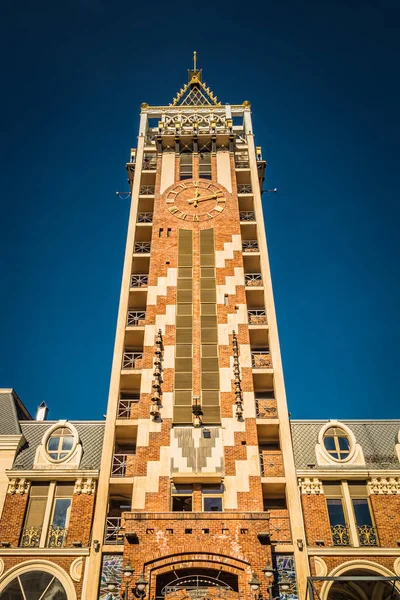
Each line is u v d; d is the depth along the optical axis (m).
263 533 30.11
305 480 33.59
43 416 43.28
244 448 34.06
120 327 39.75
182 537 30.27
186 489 33.03
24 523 32.47
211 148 51.28
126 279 42.50
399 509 32.66
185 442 34.31
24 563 30.58
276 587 29.47
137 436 34.53
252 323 41.28
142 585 28.16
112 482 33.03
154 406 35.69
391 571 30.50
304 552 30.56
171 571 29.62
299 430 36.91
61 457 35.06
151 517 30.83
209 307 40.72
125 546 29.98
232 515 30.92
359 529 32.31
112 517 32.66
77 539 31.53
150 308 40.59
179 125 51.78
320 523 32.22
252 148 51.91
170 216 46.06
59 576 30.22
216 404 36.06
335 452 35.53
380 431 37.12
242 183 50.62
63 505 33.16
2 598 29.80
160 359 38.06
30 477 33.62
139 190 48.47
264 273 42.72
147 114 56.09
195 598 29.41
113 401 36.19
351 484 33.91
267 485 33.50
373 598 33.22
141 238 47.00
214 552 29.81
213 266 43.00
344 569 30.47
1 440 35.28
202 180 48.50
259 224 45.66
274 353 38.50
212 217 46.00
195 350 38.56
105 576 29.98
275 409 36.91
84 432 36.81
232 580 30.08
